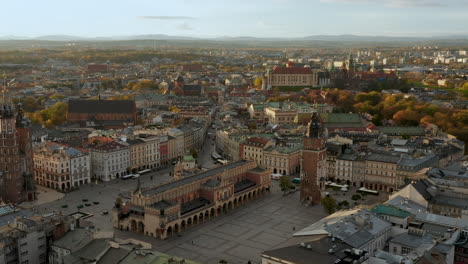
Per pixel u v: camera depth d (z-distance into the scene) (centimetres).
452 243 19338
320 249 18225
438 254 17488
